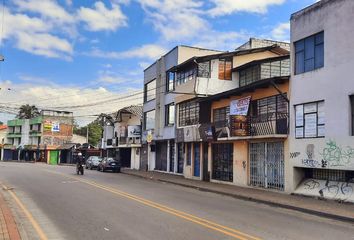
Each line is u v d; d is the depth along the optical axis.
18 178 28.45
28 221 11.58
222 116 28.41
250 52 31.92
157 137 40.03
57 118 90.19
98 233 9.91
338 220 13.41
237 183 25.34
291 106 20.55
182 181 28.56
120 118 54.09
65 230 10.30
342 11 17.69
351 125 17.05
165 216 12.51
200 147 30.81
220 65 31.30
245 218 12.70
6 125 105.75
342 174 17.86
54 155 82.12
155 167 42.19
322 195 18.12
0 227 10.19
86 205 14.83
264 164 22.81
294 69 20.53
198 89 30.11
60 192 19.28
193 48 36.94
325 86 18.41
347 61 17.28
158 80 40.56
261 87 22.95
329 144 17.97
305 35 19.78
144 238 9.34
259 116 22.92
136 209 13.95
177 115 35.38
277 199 17.98
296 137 20.11
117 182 26.66
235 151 25.86
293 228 11.23
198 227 10.74
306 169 20.22
